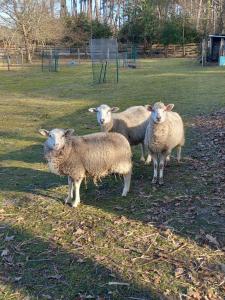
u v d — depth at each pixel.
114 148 3.59
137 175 4.38
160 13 36.16
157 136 4.02
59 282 2.54
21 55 27.20
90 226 3.23
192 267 2.67
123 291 2.44
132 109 4.95
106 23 36.06
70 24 33.66
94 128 6.68
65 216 3.43
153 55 31.95
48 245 2.97
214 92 10.23
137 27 32.88
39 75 17.66
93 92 11.49
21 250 2.91
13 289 2.48
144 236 3.06
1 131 6.73
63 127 6.87
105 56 17.64
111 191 3.95
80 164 3.52
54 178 4.36
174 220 3.30
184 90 10.82
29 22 26.62
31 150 5.50
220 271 2.62
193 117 7.22
